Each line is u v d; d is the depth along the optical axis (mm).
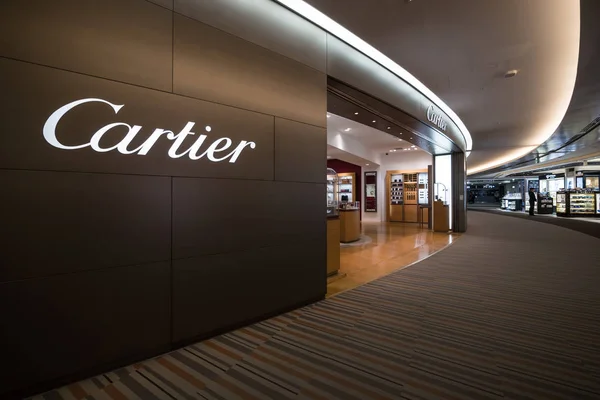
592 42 4039
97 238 2205
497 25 4008
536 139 11375
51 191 2029
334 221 5125
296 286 3582
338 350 2596
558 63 5102
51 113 2029
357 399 1964
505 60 4992
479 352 2561
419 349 2611
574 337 2828
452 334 2896
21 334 1936
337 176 16141
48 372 2027
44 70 2008
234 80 3002
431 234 10516
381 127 6805
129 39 2352
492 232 10891
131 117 2352
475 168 22766
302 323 3162
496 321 3193
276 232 3373
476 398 1973
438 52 4707
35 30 1985
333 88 4492
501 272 5250
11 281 1901
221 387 2088
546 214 20047
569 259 6285
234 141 2992
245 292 3084
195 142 2707
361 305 3684
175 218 2588
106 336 2252
